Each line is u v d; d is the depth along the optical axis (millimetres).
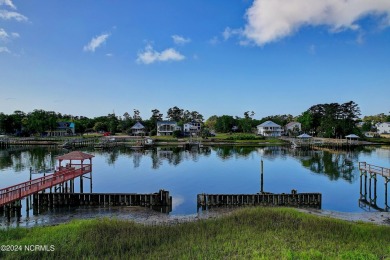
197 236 15312
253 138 108625
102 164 54531
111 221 18781
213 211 26172
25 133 125375
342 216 24469
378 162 55688
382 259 12680
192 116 197000
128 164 54531
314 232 15953
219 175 44031
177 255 12750
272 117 176250
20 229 17328
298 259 12102
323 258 12211
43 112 136000
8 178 41250
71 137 113250
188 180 40406
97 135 133125
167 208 27250
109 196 27719
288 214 19688
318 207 27609
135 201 27688
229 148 86500
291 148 85812
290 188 35969
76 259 12547
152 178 41719
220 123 152125
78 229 16719
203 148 86500
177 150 80750
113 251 13398
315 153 73062
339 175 44156
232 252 13039
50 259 12508
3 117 119750
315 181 39906
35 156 65188
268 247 13609
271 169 49375
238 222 17938
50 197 27562
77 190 35375
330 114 126438
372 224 20734
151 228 17141
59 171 31406
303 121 140750
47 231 16688
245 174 44938
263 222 17703
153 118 166000
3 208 25141
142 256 12734
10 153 70750
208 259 12180
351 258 12328
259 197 27797
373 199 30516
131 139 102062
